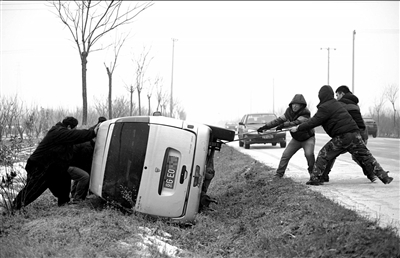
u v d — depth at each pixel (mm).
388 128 42531
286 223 7113
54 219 7445
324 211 6984
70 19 17031
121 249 6070
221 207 9906
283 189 9523
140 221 7934
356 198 8258
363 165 9492
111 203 8352
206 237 7574
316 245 5820
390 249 5266
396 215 6879
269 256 6137
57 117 24656
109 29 17406
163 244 6680
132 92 27906
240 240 7184
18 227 7145
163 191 8234
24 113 20859
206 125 9570
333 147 9398
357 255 5375
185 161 8289
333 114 9328
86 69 17312
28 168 8469
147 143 8297
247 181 11766
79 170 9195
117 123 8570
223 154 20469
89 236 6488
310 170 10383
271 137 22672
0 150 11578
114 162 8422
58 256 5715
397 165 13922
